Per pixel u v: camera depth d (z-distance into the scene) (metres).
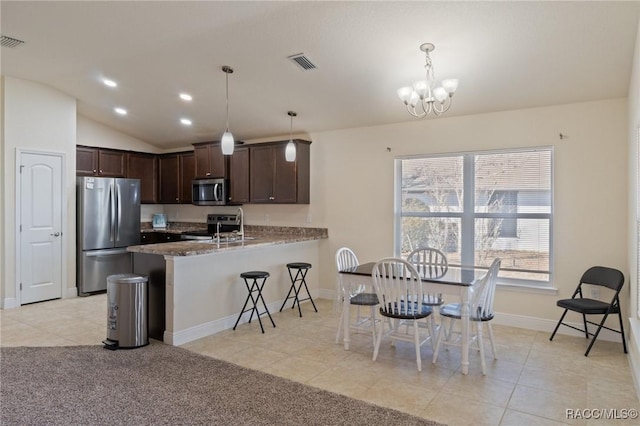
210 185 6.46
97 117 6.37
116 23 3.59
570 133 4.15
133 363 3.35
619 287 3.61
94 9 3.39
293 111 5.24
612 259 3.96
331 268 5.78
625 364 3.37
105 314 4.75
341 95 4.65
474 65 3.68
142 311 3.74
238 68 4.26
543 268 4.35
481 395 2.83
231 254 4.43
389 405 2.69
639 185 2.86
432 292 3.43
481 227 4.70
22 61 4.46
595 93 3.91
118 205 6.09
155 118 6.18
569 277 4.16
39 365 3.27
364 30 3.36
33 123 5.14
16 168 5.01
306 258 5.64
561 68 3.59
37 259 5.25
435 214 5.00
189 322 3.95
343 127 5.59
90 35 3.82
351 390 2.90
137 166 7.10
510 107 4.40
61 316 4.66
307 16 3.27
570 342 3.92
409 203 5.19
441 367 3.32
